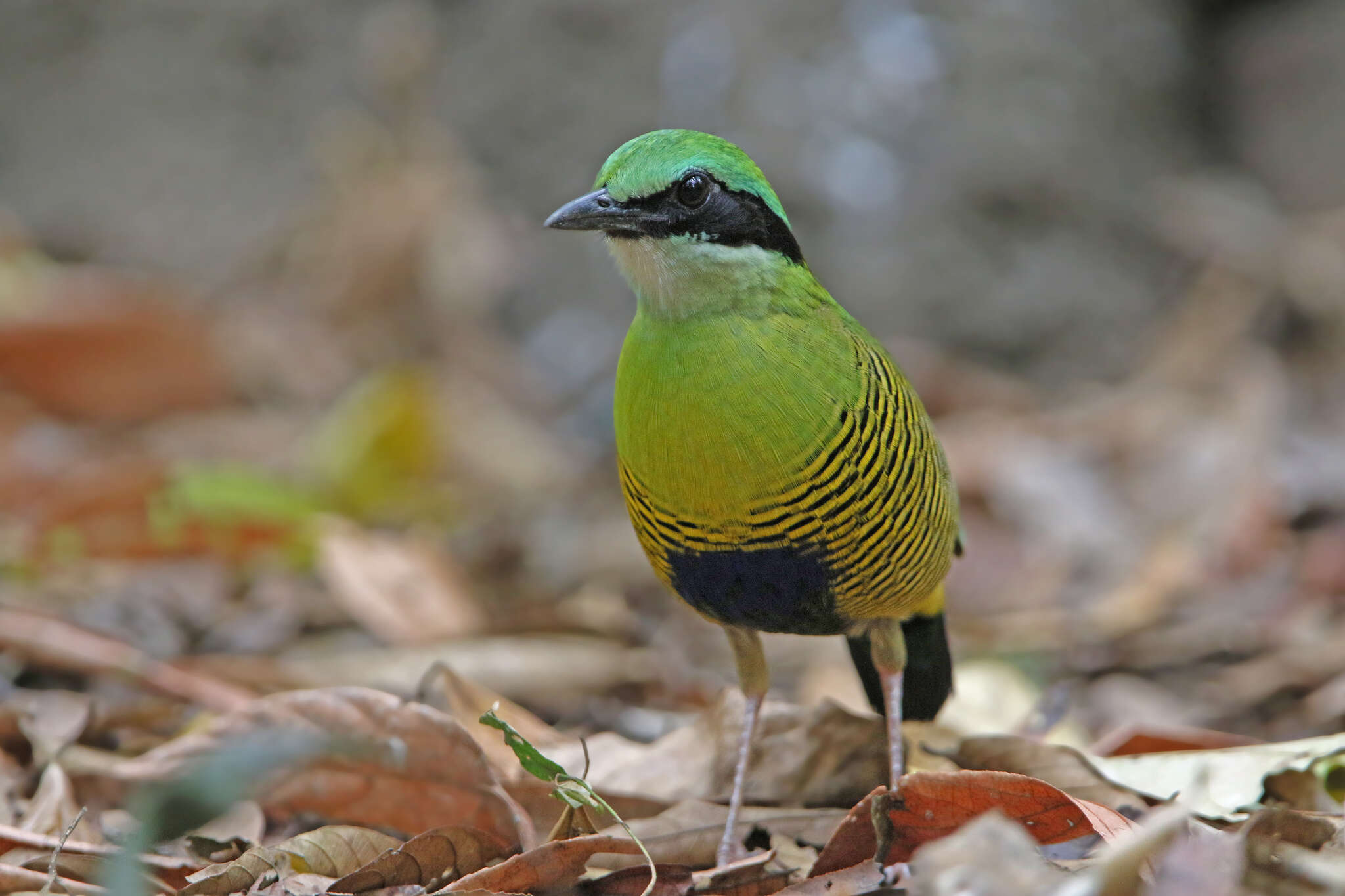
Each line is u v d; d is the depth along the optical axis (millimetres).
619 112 20828
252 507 12656
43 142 21781
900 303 19375
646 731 10156
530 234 20719
